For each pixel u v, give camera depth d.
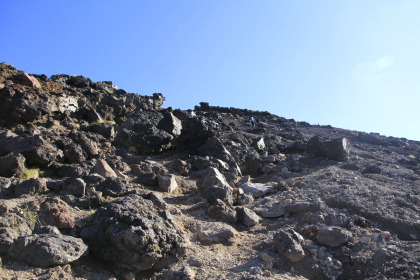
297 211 9.98
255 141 19.47
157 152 17.91
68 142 13.51
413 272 6.71
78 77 29.27
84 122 20.75
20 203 7.91
